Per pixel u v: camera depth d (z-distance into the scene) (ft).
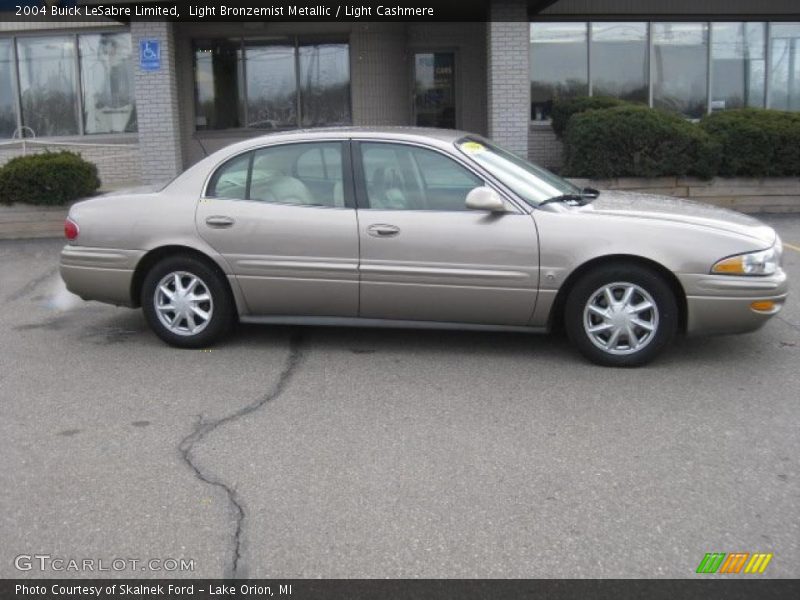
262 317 21.52
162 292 21.76
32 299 27.94
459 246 19.92
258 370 20.25
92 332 23.85
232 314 21.70
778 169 40.14
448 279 20.06
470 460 15.08
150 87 43.91
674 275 19.21
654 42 50.78
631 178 40.09
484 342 22.16
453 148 20.43
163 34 43.50
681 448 15.49
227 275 21.20
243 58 51.08
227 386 19.17
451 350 21.54
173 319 21.83
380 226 20.22
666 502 13.47
